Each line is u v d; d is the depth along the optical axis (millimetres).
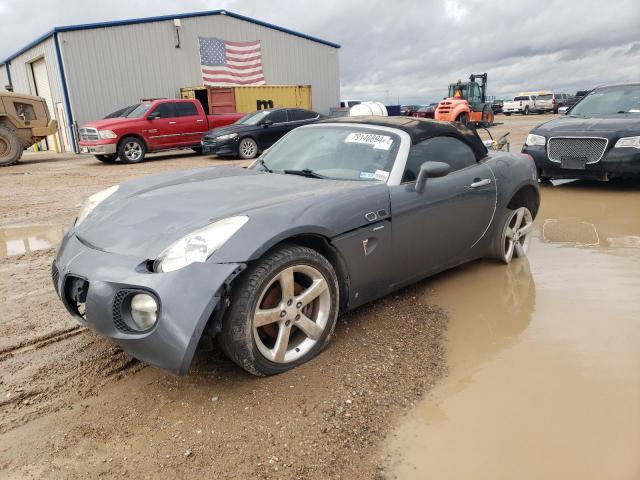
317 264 2768
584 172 7480
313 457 2146
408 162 3486
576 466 2090
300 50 28109
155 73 22922
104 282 2434
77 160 17500
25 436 2295
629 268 4352
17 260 5020
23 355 3014
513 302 3713
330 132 3984
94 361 2936
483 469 2084
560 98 45906
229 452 2176
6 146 15422
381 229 3154
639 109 7879
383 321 3414
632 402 2498
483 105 25297
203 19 24109
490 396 2572
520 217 4535
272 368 2684
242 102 21453
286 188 3184
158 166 13883
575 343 3092
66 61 20531
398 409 2473
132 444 2236
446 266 3912
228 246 2426
